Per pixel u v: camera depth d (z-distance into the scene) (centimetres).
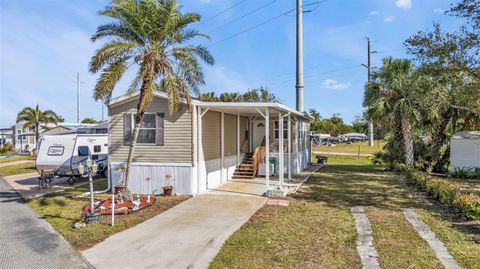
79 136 1667
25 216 952
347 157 3200
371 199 1137
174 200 1130
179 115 1226
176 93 1083
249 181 1542
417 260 588
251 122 1948
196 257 626
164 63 1088
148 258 624
